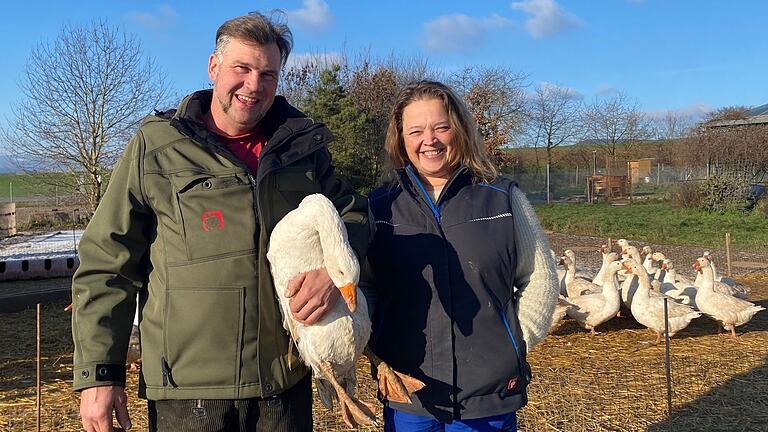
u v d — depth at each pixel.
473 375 2.81
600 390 6.27
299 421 2.78
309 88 31.56
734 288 10.12
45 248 16.88
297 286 2.44
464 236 2.85
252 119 2.71
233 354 2.54
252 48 2.60
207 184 2.54
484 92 33.19
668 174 35.38
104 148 20.89
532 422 5.43
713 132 27.08
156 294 2.60
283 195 2.66
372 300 2.99
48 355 7.87
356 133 25.12
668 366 5.68
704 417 5.55
